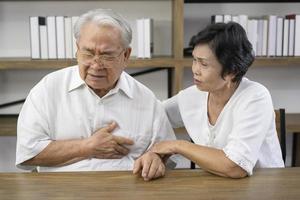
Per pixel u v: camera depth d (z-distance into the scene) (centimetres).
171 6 251
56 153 139
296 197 100
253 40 233
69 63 223
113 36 129
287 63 229
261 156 136
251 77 266
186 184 109
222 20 230
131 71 258
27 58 241
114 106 149
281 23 234
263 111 128
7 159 268
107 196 100
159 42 256
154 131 153
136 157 152
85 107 146
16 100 260
